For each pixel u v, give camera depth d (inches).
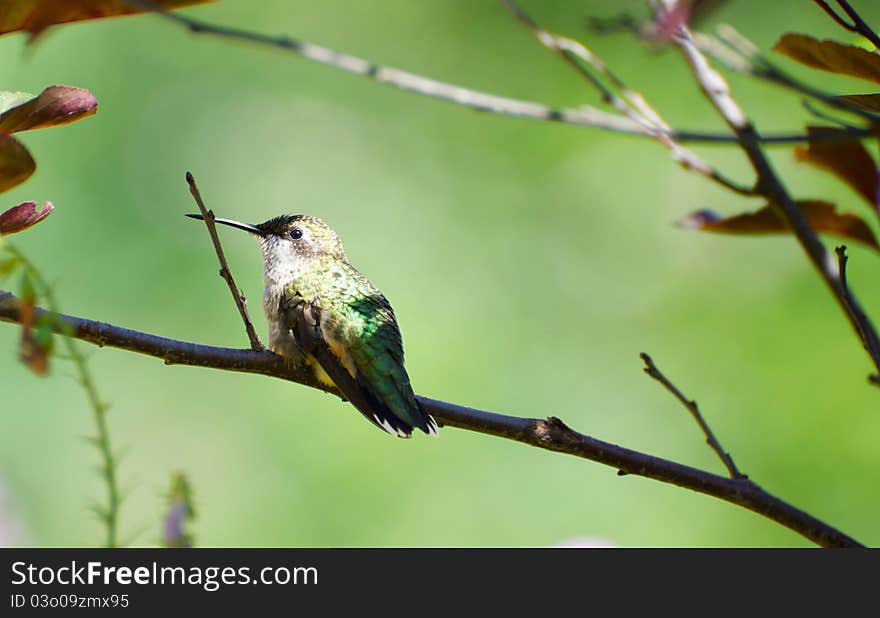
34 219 176.4
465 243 577.6
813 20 566.3
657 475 194.1
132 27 566.9
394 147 611.2
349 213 588.7
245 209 572.1
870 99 145.7
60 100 163.5
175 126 567.2
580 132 592.4
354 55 639.8
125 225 524.7
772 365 480.7
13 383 447.8
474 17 629.0
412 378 506.3
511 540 436.5
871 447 439.5
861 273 461.1
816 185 530.0
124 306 507.2
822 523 185.8
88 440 136.9
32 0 130.6
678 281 540.1
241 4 627.5
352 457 450.3
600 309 542.6
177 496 143.1
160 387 472.7
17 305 176.9
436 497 445.1
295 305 277.9
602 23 169.8
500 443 452.8
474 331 530.0
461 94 145.3
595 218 574.2
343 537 441.7
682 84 575.8
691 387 496.4
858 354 458.0
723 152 568.4
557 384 518.0
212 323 506.6
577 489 445.4
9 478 431.8
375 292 288.4
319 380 279.0
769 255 519.2
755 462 461.1
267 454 458.3
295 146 602.5
